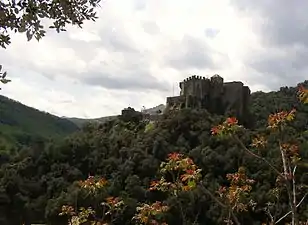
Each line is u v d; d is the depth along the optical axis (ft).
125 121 291.17
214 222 98.27
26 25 18.03
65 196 161.07
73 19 18.69
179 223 91.04
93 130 286.46
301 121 84.84
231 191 41.34
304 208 45.68
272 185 78.84
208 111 292.40
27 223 192.85
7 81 17.28
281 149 32.17
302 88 34.88
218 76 325.62
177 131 231.91
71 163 222.07
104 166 214.28
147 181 176.14
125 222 111.75
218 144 185.98
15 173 216.13
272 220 37.29
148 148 212.23
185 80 328.29
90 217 57.11
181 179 32.32
